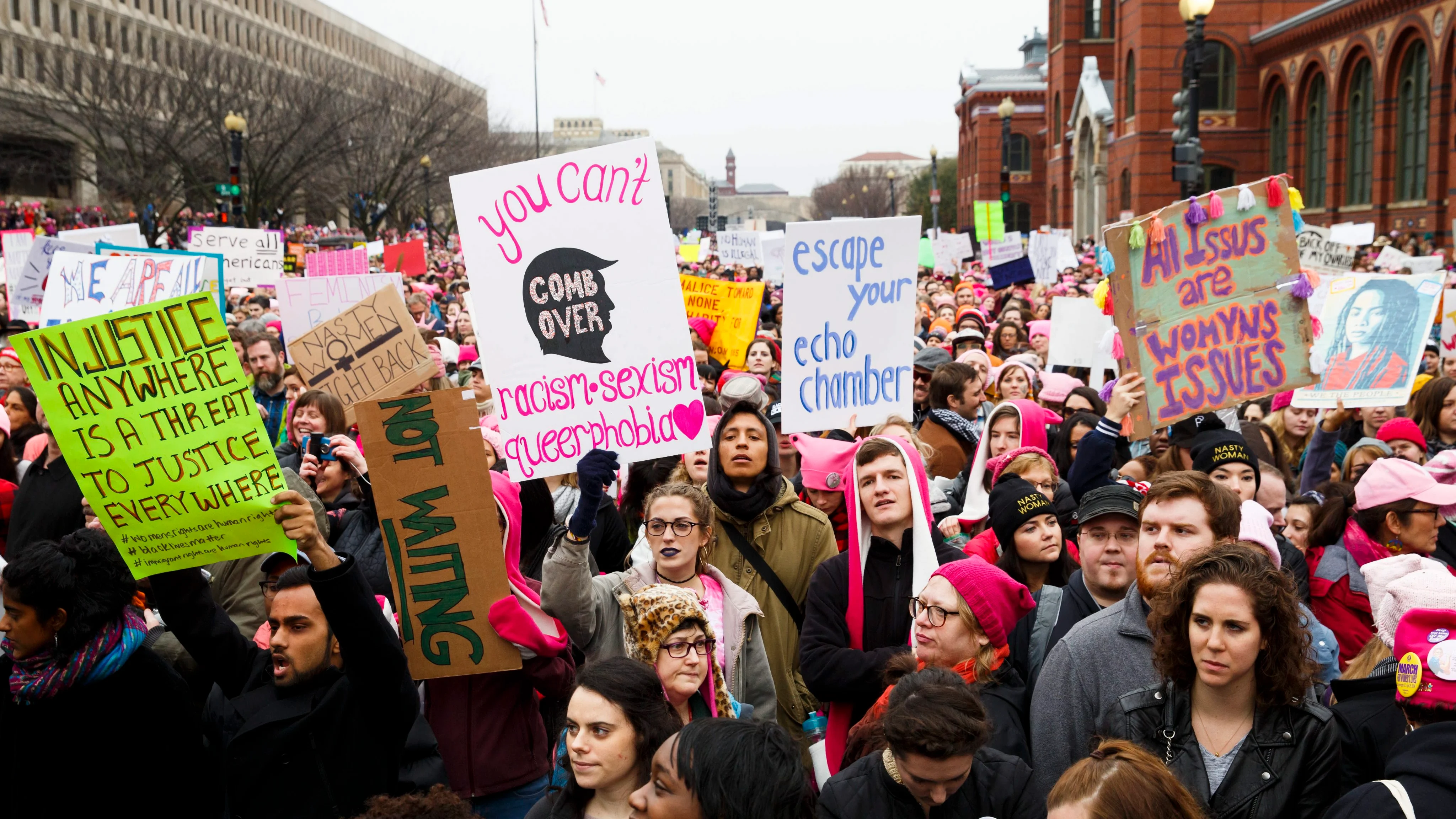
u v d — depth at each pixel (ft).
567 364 16.01
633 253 15.90
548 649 13.78
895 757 10.59
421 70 205.46
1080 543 14.19
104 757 12.41
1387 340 23.11
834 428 20.54
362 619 12.06
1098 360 35.17
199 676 15.14
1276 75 151.53
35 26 200.03
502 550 13.67
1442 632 9.97
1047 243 75.97
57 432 12.40
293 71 172.55
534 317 15.98
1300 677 10.44
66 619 12.05
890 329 20.65
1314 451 24.62
